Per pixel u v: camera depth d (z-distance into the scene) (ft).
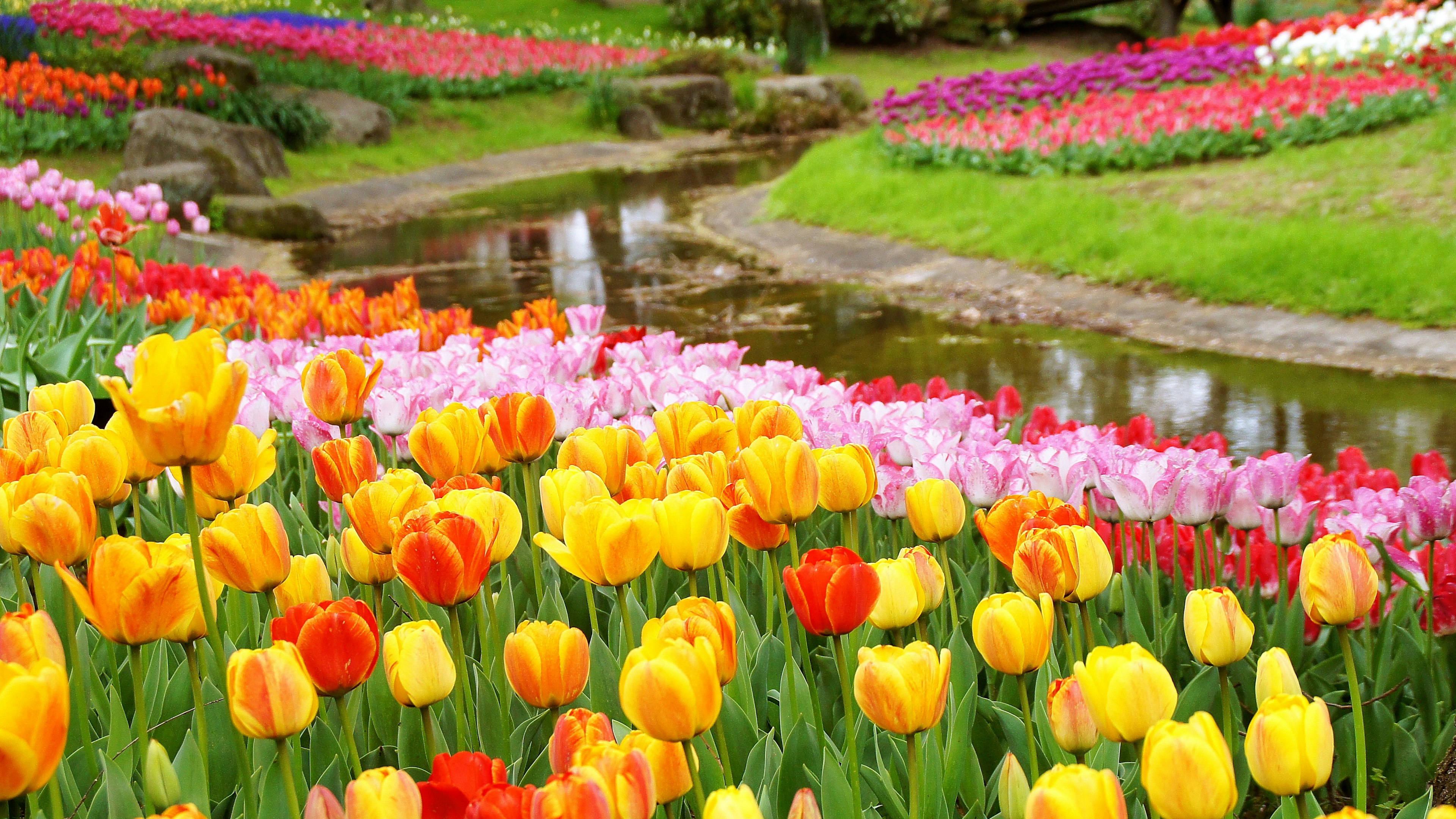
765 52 113.19
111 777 4.48
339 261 42.86
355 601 4.35
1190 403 22.13
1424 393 21.76
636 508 4.87
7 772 3.18
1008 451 7.77
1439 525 7.32
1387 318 25.90
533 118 85.46
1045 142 46.09
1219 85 54.08
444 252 44.60
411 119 78.28
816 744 5.19
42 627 3.87
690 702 3.72
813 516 9.02
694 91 91.25
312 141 66.85
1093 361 25.64
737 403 9.61
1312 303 27.25
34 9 66.03
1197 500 7.00
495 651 5.59
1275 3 140.97
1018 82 61.57
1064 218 36.35
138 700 4.50
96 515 5.17
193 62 61.72
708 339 29.19
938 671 4.14
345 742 5.46
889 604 4.92
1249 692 7.36
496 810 3.29
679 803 5.05
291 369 10.76
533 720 5.58
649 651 3.89
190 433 4.02
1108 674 4.03
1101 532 8.14
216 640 4.47
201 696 4.72
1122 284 31.63
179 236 42.68
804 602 4.54
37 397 6.51
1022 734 5.94
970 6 125.39
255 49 75.61
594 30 123.34
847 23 121.90
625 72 95.81
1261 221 33.35
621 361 11.99
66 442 5.63
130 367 10.82
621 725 5.40
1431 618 7.39
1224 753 3.38
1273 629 7.55
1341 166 37.60
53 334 14.19
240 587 4.85
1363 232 29.63
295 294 31.96
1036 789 3.25
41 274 18.81
